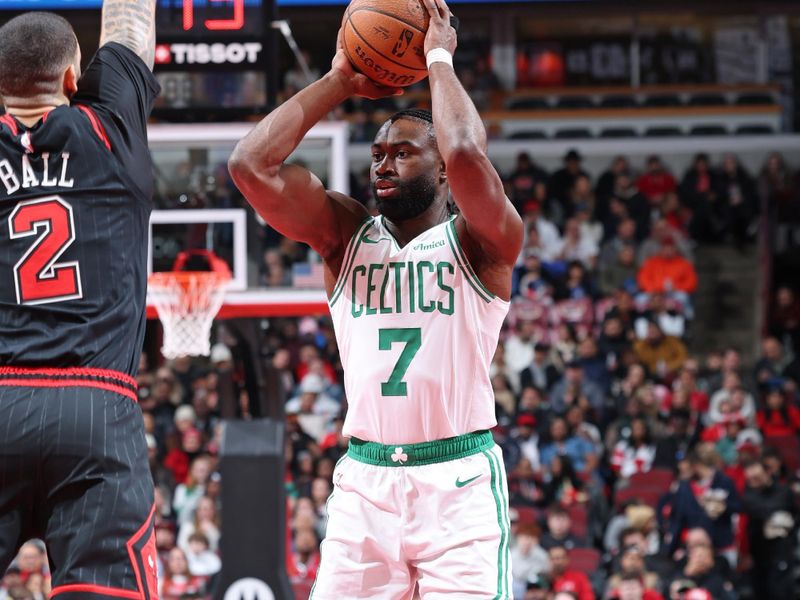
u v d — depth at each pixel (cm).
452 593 500
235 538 1061
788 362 2233
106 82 490
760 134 2639
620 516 1603
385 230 530
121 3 517
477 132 483
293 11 1991
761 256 2458
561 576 1429
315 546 1520
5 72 477
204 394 1850
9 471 447
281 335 2047
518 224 502
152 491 466
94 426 450
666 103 2747
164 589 1484
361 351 517
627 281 2222
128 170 479
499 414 1817
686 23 2809
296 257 1652
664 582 1432
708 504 1562
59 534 446
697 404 1864
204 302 1078
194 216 1094
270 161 502
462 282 510
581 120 2720
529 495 1652
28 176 468
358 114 2623
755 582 1589
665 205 2411
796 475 1731
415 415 509
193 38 1103
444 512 506
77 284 462
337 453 1705
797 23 2800
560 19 2827
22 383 452
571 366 1895
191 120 1103
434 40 511
